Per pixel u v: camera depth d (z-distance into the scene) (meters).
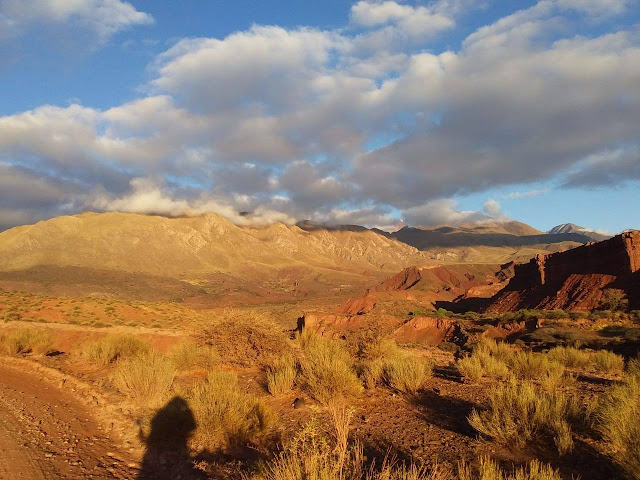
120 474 7.01
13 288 160.75
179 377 14.78
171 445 8.06
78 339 35.12
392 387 12.55
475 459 6.80
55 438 8.88
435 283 186.88
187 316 49.50
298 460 5.07
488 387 13.07
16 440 8.59
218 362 15.93
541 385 12.64
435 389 12.71
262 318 17.02
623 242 74.56
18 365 19.66
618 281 71.56
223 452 7.68
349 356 15.39
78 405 12.04
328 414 9.84
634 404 7.50
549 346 40.12
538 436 7.49
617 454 6.48
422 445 7.60
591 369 20.97
